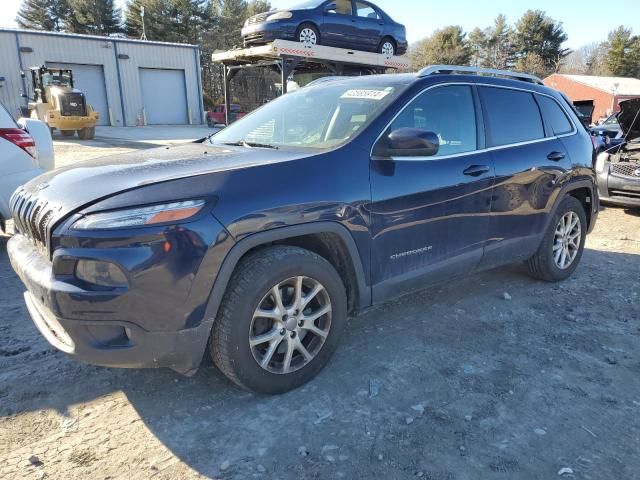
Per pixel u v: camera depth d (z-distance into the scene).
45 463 2.35
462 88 3.79
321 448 2.46
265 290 2.66
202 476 2.28
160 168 2.75
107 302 2.30
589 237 6.73
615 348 3.50
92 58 30.31
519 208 4.05
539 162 4.18
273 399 2.85
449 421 2.68
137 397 2.86
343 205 2.89
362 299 3.14
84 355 2.40
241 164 2.77
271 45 10.45
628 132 8.41
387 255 3.18
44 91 21.28
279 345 2.86
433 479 2.28
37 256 2.67
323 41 12.15
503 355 3.38
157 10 53.31
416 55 63.75
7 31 27.39
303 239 3.00
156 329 2.40
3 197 5.12
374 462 2.38
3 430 2.56
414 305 4.19
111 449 2.45
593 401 2.88
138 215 2.33
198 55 34.59
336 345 3.06
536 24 67.25
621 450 2.48
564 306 4.22
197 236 2.40
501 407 2.80
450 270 3.63
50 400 2.82
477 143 3.78
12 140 5.17
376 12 13.30
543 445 2.50
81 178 2.72
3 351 3.34
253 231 2.57
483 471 2.33
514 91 4.22
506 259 4.12
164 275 2.35
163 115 34.03
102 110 31.42
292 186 2.72
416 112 3.41
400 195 3.16
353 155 3.02
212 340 2.66
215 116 33.06
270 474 2.30
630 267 5.34
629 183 7.61
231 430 2.59
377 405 2.80
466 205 3.58
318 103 3.68
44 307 2.49
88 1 56.94
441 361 3.28
